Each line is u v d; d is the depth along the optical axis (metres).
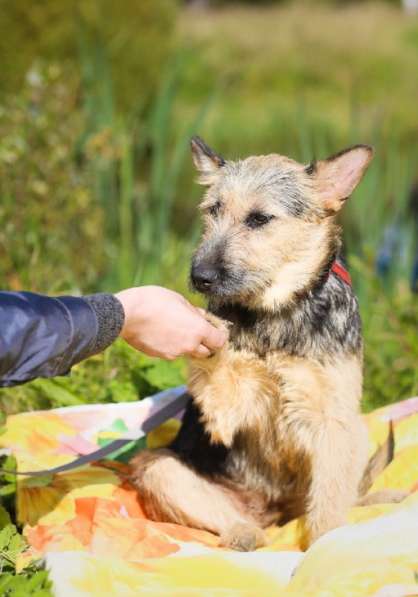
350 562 5.22
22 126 11.59
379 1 58.59
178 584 5.20
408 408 7.58
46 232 11.63
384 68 44.91
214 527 6.41
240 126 34.44
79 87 13.82
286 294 6.60
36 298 4.75
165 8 21.47
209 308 6.78
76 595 4.86
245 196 6.89
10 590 4.81
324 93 41.91
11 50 19.30
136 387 8.16
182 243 13.67
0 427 6.64
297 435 6.53
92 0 19.98
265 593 4.91
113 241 13.46
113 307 5.09
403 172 13.57
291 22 49.38
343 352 6.50
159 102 13.45
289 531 6.56
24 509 6.20
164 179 13.27
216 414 6.48
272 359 6.43
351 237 13.57
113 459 7.32
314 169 7.04
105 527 6.00
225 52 44.66
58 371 4.86
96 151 12.55
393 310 10.59
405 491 6.58
